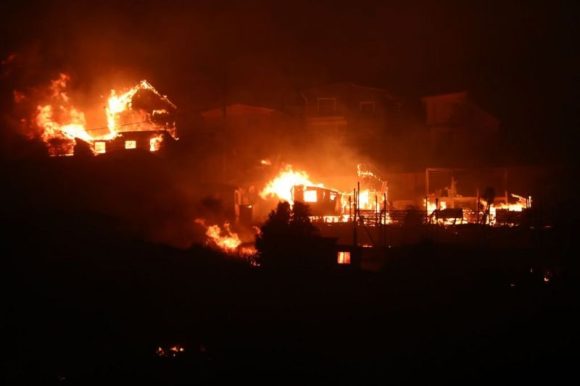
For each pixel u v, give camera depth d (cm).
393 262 5700
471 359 3869
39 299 4825
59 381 3650
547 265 5762
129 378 3672
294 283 5234
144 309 4769
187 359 3931
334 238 5678
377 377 3622
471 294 5047
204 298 4991
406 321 4562
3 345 4122
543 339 4156
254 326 4506
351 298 4972
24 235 5972
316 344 4181
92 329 4419
